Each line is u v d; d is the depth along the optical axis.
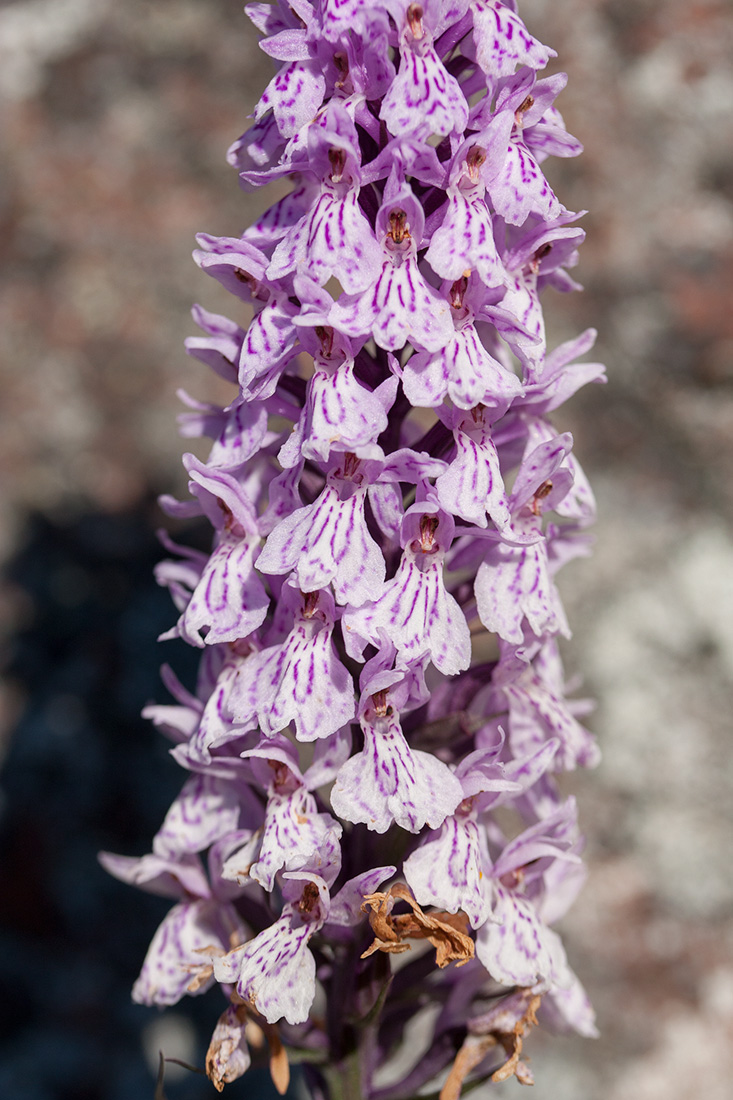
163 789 0.48
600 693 0.44
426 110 0.21
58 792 0.47
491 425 0.22
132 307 0.51
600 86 0.49
